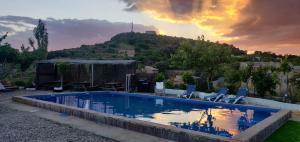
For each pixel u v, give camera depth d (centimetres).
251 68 1731
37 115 1113
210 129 1057
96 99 1889
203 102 1606
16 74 2528
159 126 813
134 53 6153
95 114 999
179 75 2388
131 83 2150
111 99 1892
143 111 1468
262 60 2380
